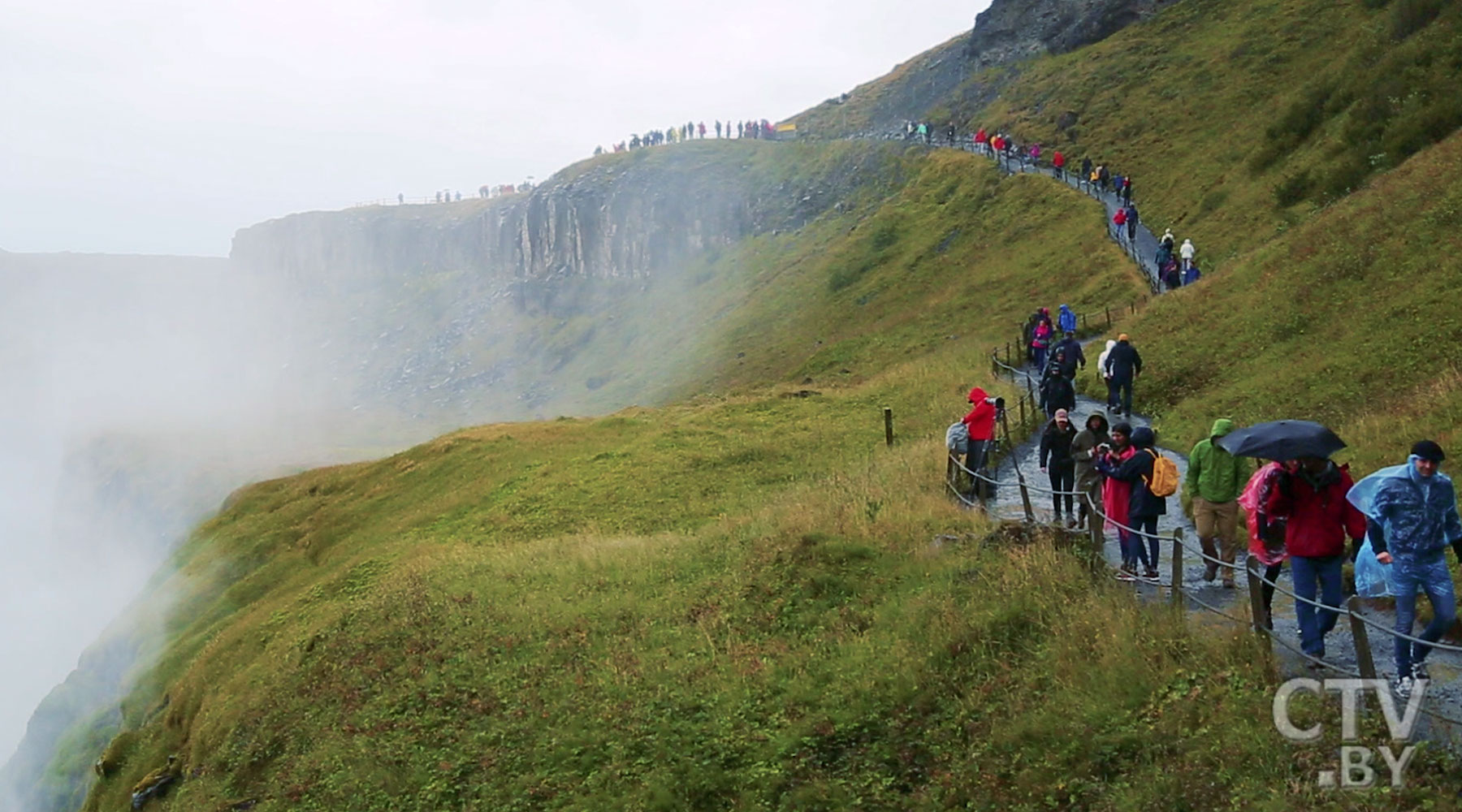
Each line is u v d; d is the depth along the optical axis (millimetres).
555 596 19062
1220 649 10164
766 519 20281
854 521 17391
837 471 24844
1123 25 83688
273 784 15906
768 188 109750
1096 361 29969
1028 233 55219
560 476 31828
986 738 10625
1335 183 35781
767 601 15672
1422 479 8523
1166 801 8578
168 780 20625
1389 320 21516
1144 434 12820
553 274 139000
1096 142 64562
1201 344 26594
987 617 12484
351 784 14445
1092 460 15102
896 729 11469
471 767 13789
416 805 13320
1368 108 38625
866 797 10516
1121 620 11094
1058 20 91375
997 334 41094
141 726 28578
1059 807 9227
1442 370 18203
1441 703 8852
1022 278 49062
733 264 101812
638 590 18406
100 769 25141
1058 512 16016
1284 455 9359
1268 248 30703
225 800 16359
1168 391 25156
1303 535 9492
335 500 43000
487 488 33812
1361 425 16703
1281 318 25141
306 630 22781
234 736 18594
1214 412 22141
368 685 17578
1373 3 59594
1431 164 27000
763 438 31094
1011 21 97312
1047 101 76062
